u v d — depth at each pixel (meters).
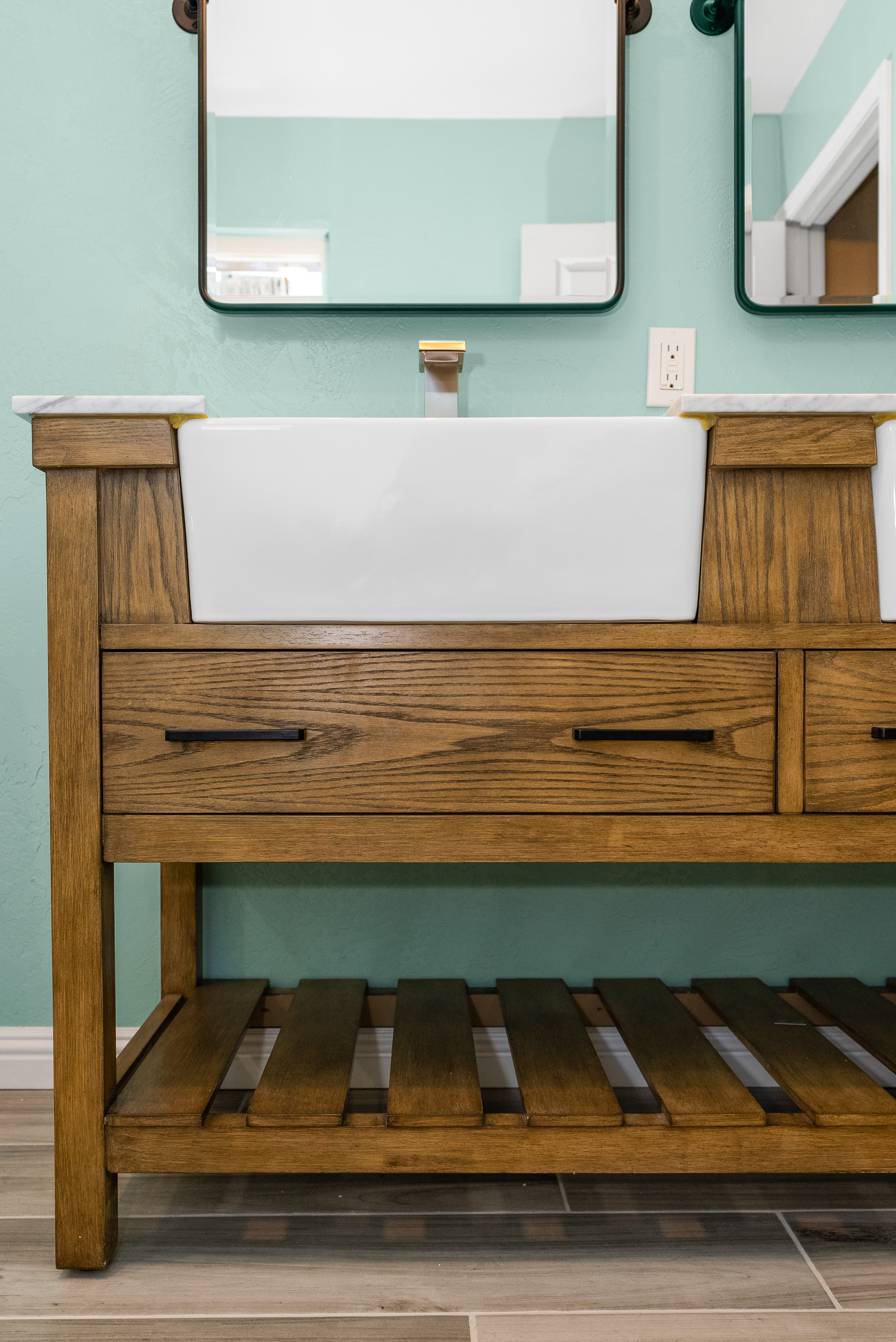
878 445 0.76
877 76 1.15
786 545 0.77
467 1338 0.71
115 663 0.76
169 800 0.76
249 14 1.13
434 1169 0.76
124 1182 0.94
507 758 0.76
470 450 0.74
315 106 1.14
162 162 1.15
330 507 0.74
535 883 1.19
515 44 1.14
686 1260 0.81
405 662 0.76
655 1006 1.07
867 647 0.76
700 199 1.17
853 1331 0.72
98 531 0.75
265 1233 0.85
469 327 1.17
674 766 0.76
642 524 0.75
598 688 0.76
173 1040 0.95
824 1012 1.07
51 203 1.15
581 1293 0.76
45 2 1.14
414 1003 1.08
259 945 1.18
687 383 1.17
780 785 0.76
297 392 1.17
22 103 1.14
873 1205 0.90
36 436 0.75
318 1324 0.72
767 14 1.14
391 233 1.15
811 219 1.15
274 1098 0.79
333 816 0.76
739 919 1.20
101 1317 0.73
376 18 1.14
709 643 0.76
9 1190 0.92
